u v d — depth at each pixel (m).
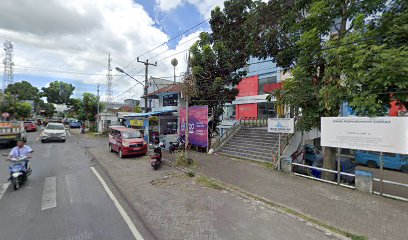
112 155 13.97
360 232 4.54
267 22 10.47
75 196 6.51
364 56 6.15
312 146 12.56
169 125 22.17
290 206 5.86
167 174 9.14
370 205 5.83
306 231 4.58
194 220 5.02
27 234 4.36
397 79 5.99
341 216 5.24
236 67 13.68
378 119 6.52
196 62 13.73
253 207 5.81
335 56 6.88
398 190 8.34
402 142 6.09
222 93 14.02
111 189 7.23
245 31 11.73
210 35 14.23
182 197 6.50
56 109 81.75
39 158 12.48
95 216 5.19
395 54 5.93
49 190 7.02
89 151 15.59
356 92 6.84
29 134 28.59
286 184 7.67
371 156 13.35
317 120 8.69
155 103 28.20
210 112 14.94
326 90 7.15
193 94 12.21
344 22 8.09
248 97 23.47
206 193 6.86
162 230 4.56
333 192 6.84
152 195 6.66
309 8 8.64
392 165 12.55
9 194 6.62
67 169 9.98
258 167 10.13
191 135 14.94
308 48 8.12
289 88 8.71
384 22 7.03
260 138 13.85
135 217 5.18
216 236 4.34
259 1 11.04
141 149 13.23
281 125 9.45
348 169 9.61
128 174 9.17
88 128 40.31
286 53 9.78
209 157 12.52
